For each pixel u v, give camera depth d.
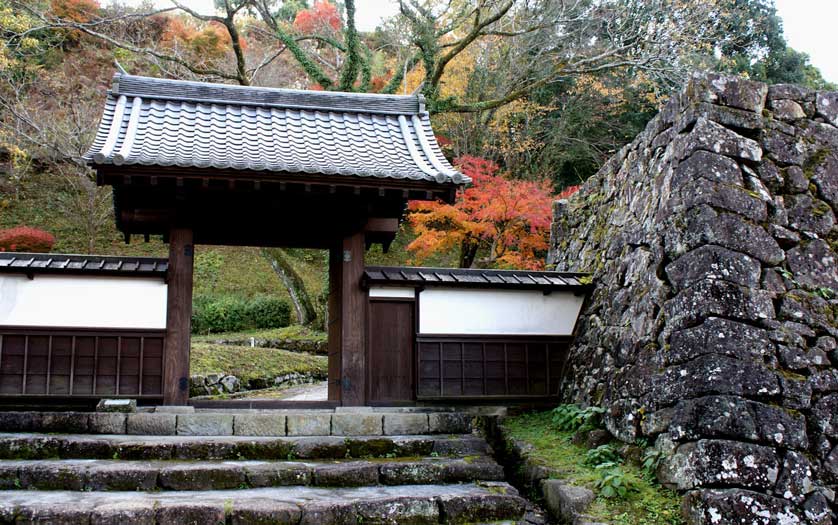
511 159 19.56
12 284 6.60
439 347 7.36
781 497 4.78
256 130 7.51
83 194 21.84
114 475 5.20
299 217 7.27
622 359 6.39
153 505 4.61
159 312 6.81
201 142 7.05
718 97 5.94
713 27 15.15
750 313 5.25
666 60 14.34
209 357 12.77
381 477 5.59
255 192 6.67
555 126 20.02
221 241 7.49
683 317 5.50
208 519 4.57
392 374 7.25
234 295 20.58
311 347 16.67
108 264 6.79
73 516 4.44
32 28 13.87
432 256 21.81
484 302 7.55
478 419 7.72
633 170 7.26
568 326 7.72
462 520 5.00
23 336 6.57
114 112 7.38
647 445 5.64
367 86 14.91
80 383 6.59
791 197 5.79
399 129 8.05
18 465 5.27
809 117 6.10
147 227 7.28
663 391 5.54
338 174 6.36
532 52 18.53
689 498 4.82
